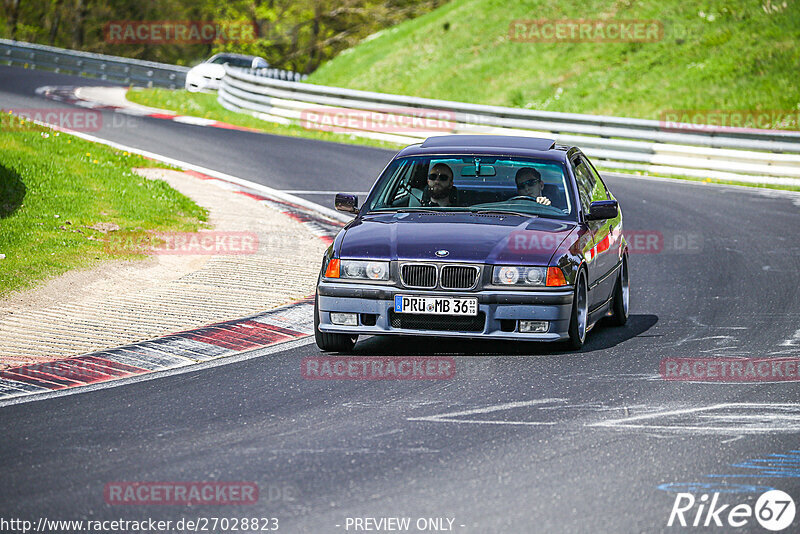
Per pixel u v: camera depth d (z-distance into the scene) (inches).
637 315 1072.8
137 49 6678.2
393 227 885.2
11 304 992.9
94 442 629.6
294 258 1280.8
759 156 2218.3
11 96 3058.6
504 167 962.1
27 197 1422.2
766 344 919.0
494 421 673.6
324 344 877.2
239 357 858.1
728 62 3056.1
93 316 970.1
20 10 6722.4
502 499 529.7
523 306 830.5
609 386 765.3
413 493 538.3
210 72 3789.4
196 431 652.7
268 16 6392.7
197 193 1739.7
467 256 836.6
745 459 597.0
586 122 2468.0
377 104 2778.1
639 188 2098.9
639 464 586.9
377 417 683.4
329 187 1929.1
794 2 3216.0
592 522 499.2
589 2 3644.2
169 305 1023.0
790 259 1381.6
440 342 923.4
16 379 780.0
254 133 2699.3
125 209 1456.7
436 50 3850.9
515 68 3511.3
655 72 3161.9
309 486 549.0
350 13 6417.3
